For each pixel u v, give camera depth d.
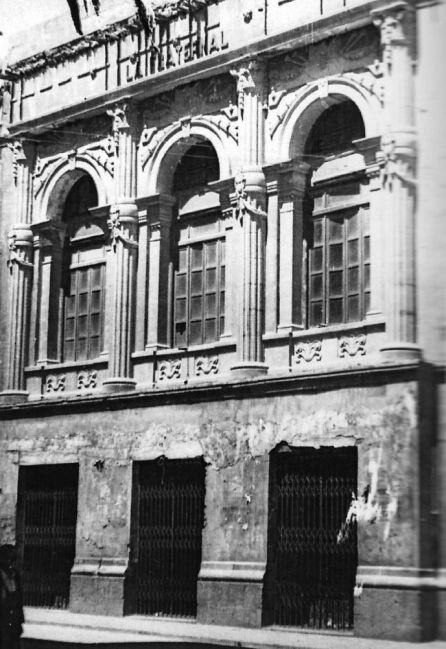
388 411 19.55
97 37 26.48
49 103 27.88
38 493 26.91
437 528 19.06
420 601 18.72
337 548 20.55
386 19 20.33
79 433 25.58
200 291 24.44
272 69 22.83
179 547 23.34
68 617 24.14
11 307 27.91
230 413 22.28
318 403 20.75
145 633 21.98
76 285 27.41
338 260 21.81
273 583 21.34
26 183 28.12
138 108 25.62
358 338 20.91
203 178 24.80
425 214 18.88
